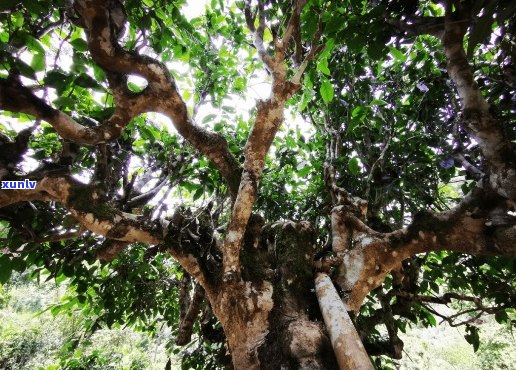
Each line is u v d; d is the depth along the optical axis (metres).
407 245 2.29
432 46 3.21
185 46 3.20
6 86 1.72
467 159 3.14
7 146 2.11
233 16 3.55
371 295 4.05
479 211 2.05
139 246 3.95
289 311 2.17
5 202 2.03
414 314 3.41
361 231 2.61
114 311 4.01
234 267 2.19
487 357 8.78
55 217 2.97
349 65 3.14
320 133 4.07
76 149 2.36
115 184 2.84
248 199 2.16
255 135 2.25
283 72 2.21
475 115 1.93
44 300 12.40
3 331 9.20
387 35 2.05
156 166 3.53
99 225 2.12
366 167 3.44
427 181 3.52
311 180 4.32
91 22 1.84
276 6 2.89
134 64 2.03
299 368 1.75
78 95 2.72
